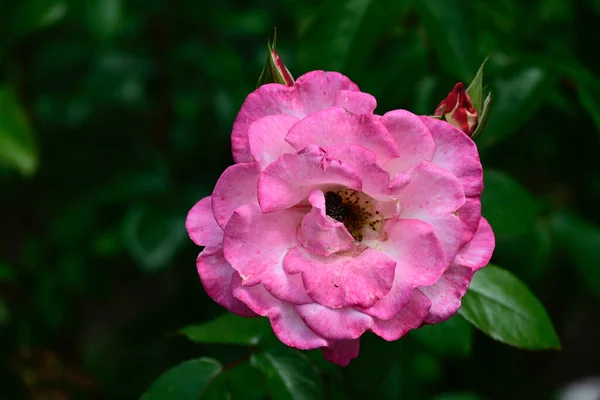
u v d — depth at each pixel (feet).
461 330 1.69
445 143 1.53
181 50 2.33
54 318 2.45
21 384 2.55
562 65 1.82
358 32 1.79
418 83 1.86
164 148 2.43
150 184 2.27
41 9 2.00
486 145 1.80
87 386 2.66
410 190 1.53
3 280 2.31
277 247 1.54
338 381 1.69
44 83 2.37
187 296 2.50
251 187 1.52
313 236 1.53
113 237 2.30
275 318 1.51
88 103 2.35
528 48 2.06
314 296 1.50
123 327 2.68
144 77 2.39
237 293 1.52
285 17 2.36
